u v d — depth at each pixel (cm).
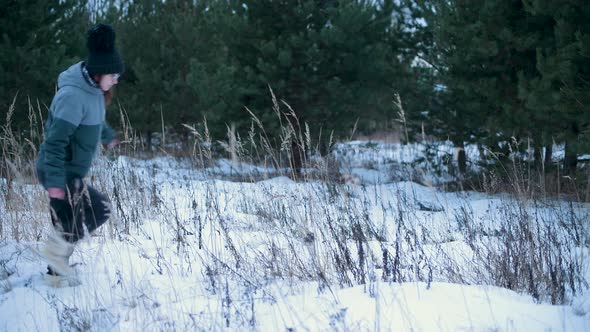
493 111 801
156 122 1262
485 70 789
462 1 790
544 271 352
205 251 411
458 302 287
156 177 813
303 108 999
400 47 1034
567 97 634
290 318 277
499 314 272
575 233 473
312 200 454
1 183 557
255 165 894
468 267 372
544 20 737
